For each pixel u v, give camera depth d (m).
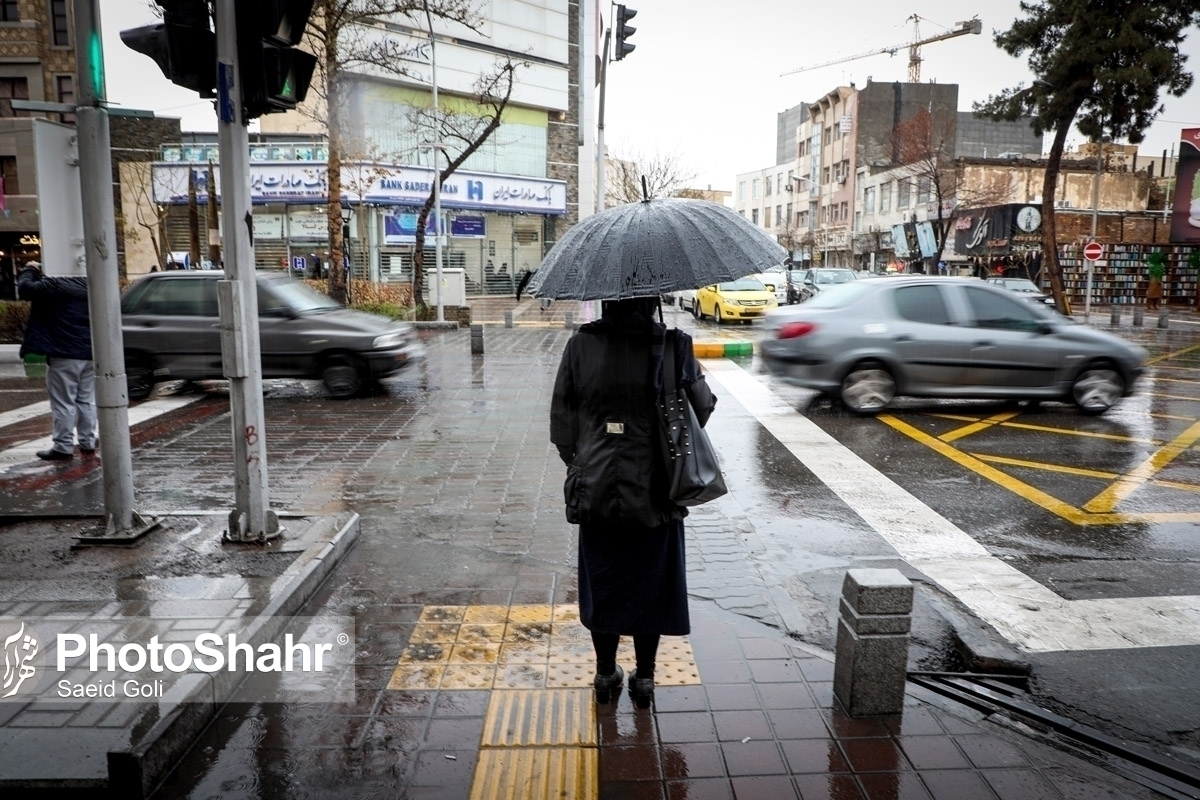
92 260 5.09
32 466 7.77
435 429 9.70
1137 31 24.00
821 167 67.69
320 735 3.38
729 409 11.02
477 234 40.22
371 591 4.85
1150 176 48.00
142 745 3.02
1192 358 17.56
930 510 6.67
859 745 3.33
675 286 3.12
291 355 11.53
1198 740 3.50
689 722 3.49
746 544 5.90
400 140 36.09
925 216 48.28
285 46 4.91
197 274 11.54
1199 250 36.25
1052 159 26.62
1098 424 10.05
